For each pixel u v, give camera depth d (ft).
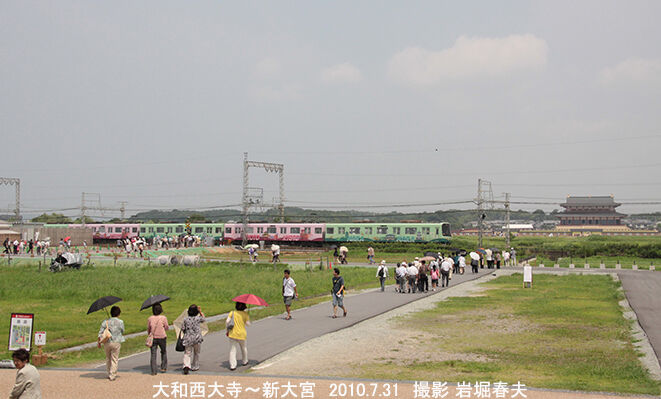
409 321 81.46
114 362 46.39
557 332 72.33
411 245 253.65
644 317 83.05
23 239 290.15
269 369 51.72
